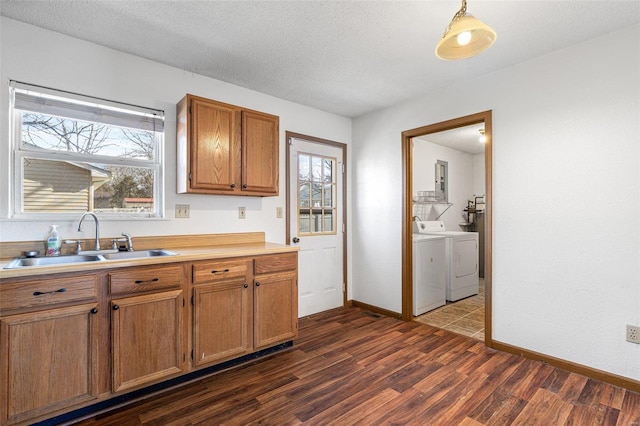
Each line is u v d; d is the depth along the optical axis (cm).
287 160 330
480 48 150
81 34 211
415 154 475
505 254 256
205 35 211
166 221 251
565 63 226
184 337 204
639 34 197
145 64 243
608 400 188
